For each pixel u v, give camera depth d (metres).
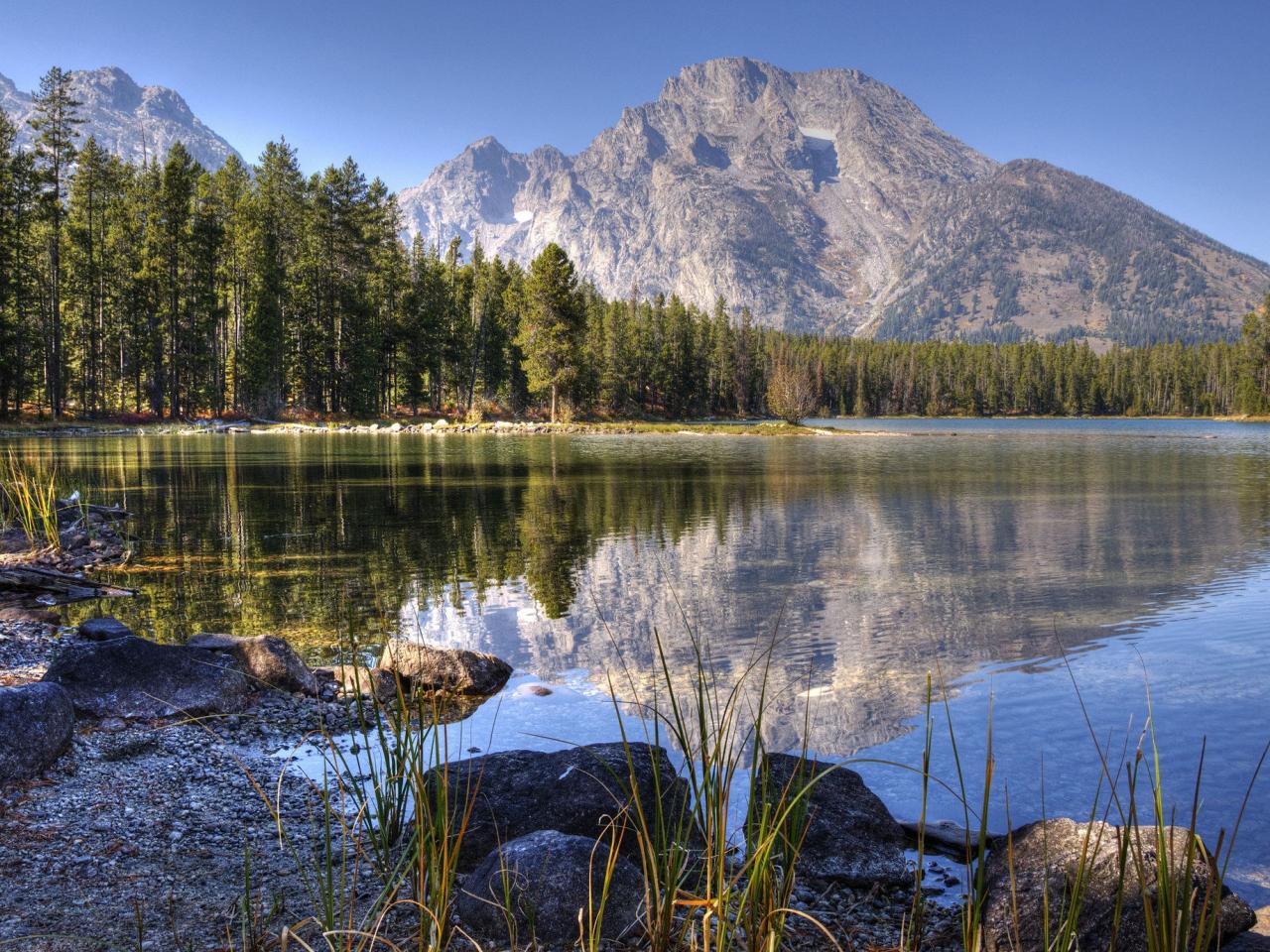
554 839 3.85
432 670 7.46
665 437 66.00
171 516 18.48
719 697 7.07
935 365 177.88
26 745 5.11
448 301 85.62
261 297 64.00
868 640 8.91
